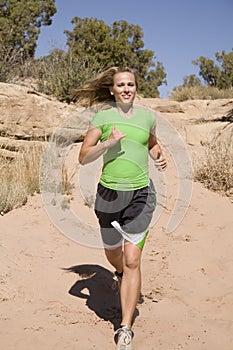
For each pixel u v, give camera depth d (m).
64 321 4.27
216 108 13.89
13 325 4.14
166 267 5.37
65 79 12.66
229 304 4.65
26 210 6.62
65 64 13.22
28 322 4.21
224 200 7.31
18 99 9.02
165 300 4.73
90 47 23.94
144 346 3.98
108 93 4.32
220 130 10.03
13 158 8.56
